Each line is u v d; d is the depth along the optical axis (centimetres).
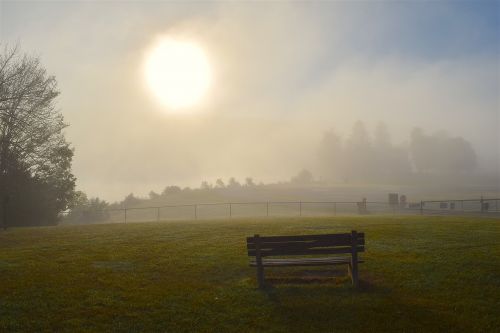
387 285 1220
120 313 1073
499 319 1007
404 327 976
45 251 1745
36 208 4184
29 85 3347
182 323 1022
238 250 1672
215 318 1045
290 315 1046
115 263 1518
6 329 988
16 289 1224
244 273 1380
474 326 977
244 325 1006
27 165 3778
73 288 1234
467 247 1606
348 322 1005
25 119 3381
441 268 1345
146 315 1062
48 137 3825
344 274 1330
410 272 1319
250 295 1170
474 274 1282
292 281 1273
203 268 1434
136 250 1722
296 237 1194
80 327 1002
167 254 1634
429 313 1040
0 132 3344
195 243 1844
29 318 1043
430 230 1995
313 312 1057
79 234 2217
